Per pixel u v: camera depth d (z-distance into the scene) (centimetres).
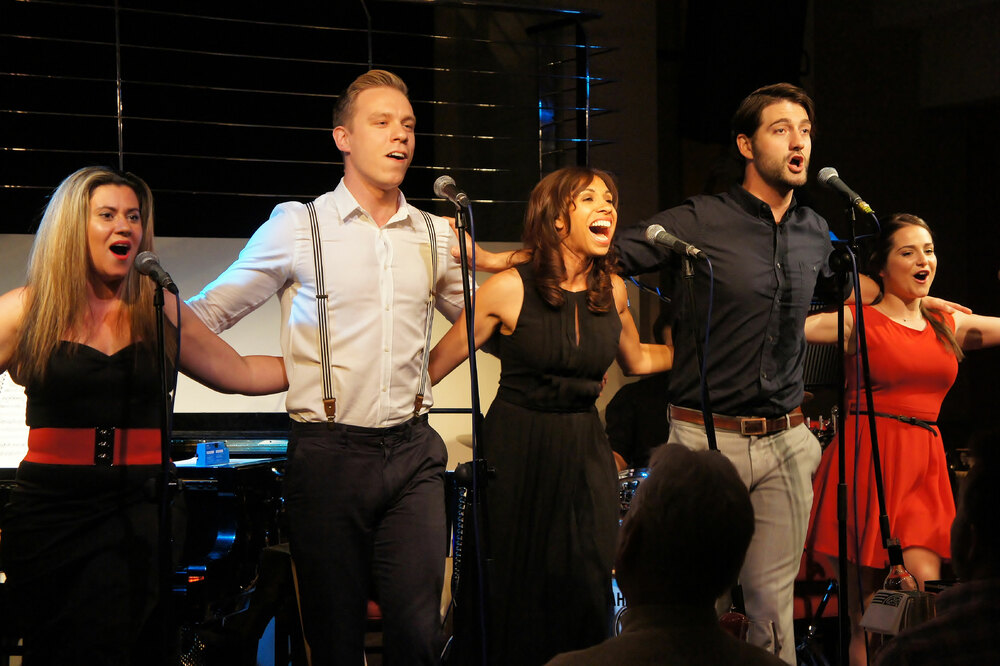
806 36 610
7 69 456
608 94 511
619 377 477
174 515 259
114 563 245
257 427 417
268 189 491
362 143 273
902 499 346
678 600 132
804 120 309
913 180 641
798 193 488
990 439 152
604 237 282
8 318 242
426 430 276
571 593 276
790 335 311
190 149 480
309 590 261
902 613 233
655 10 518
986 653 144
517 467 278
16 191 449
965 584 151
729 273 306
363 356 265
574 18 474
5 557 246
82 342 244
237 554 319
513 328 281
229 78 484
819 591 383
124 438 248
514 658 276
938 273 650
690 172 584
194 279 432
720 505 132
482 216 499
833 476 356
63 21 462
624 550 137
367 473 261
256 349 429
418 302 277
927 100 634
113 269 246
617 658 126
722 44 545
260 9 484
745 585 312
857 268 280
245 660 325
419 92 495
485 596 251
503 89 501
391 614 262
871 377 356
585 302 284
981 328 365
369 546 266
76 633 243
